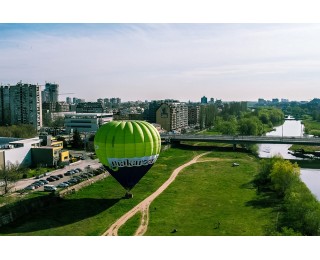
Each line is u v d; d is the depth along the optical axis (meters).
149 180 114.69
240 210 86.06
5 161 120.00
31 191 96.19
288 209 81.56
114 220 79.06
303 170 141.88
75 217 80.50
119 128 88.88
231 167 137.00
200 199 95.06
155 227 75.12
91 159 146.50
